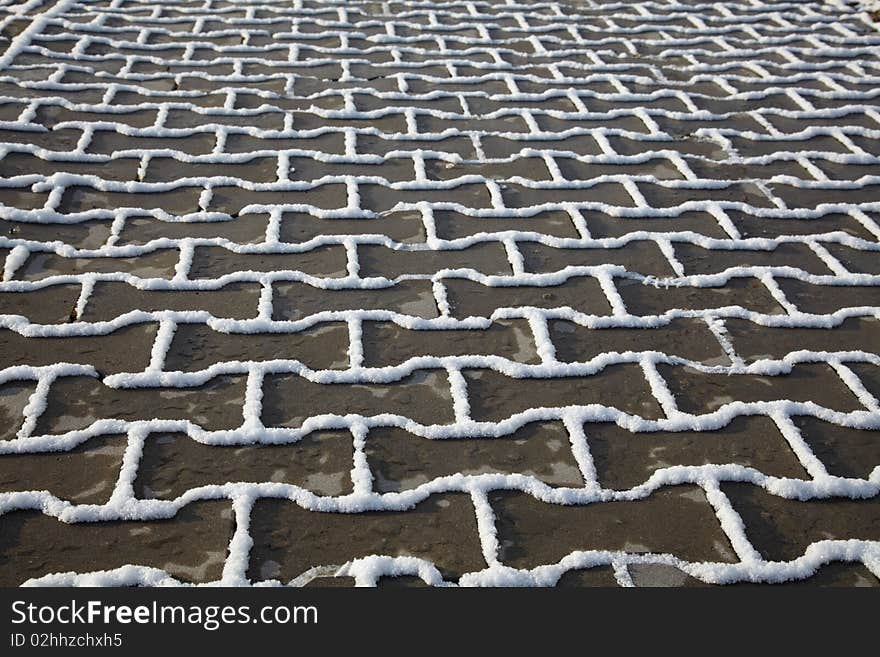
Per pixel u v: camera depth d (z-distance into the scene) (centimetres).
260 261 364
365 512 253
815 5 687
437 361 311
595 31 634
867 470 273
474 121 495
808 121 506
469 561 241
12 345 308
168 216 391
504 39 615
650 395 300
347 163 445
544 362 312
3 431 273
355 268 361
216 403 289
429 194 420
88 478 259
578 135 483
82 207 394
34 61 535
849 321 341
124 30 595
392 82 540
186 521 248
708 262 376
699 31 639
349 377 301
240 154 445
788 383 308
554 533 250
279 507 253
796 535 252
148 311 329
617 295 349
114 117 477
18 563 234
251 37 600
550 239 385
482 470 269
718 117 507
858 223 410
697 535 251
